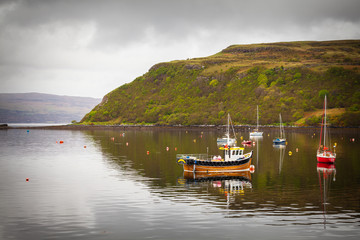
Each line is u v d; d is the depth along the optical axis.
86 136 186.12
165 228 36.84
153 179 62.09
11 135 196.75
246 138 172.88
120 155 97.38
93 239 34.06
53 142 144.75
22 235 35.03
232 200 47.34
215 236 34.75
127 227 37.19
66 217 40.38
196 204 45.44
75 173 68.00
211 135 194.88
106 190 53.41
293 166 77.25
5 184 57.72
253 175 66.19
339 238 34.22
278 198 48.41
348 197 48.69
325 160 80.88
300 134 196.12
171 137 176.75
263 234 35.19
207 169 67.56
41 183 58.62
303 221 38.75
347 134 188.12
